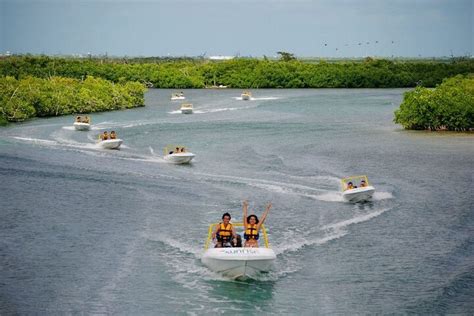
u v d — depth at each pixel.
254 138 106.62
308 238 48.97
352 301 36.81
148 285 38.78
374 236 49.66
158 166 79.25
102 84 171.62
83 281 39.22
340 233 50.38
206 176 72.81
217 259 39.22
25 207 57.19
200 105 181.50
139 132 114.44
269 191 65.31
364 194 60.56
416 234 50.22
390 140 104.44
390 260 43.88
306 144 99.38
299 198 62.41
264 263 39.31
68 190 64.38
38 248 45.41
